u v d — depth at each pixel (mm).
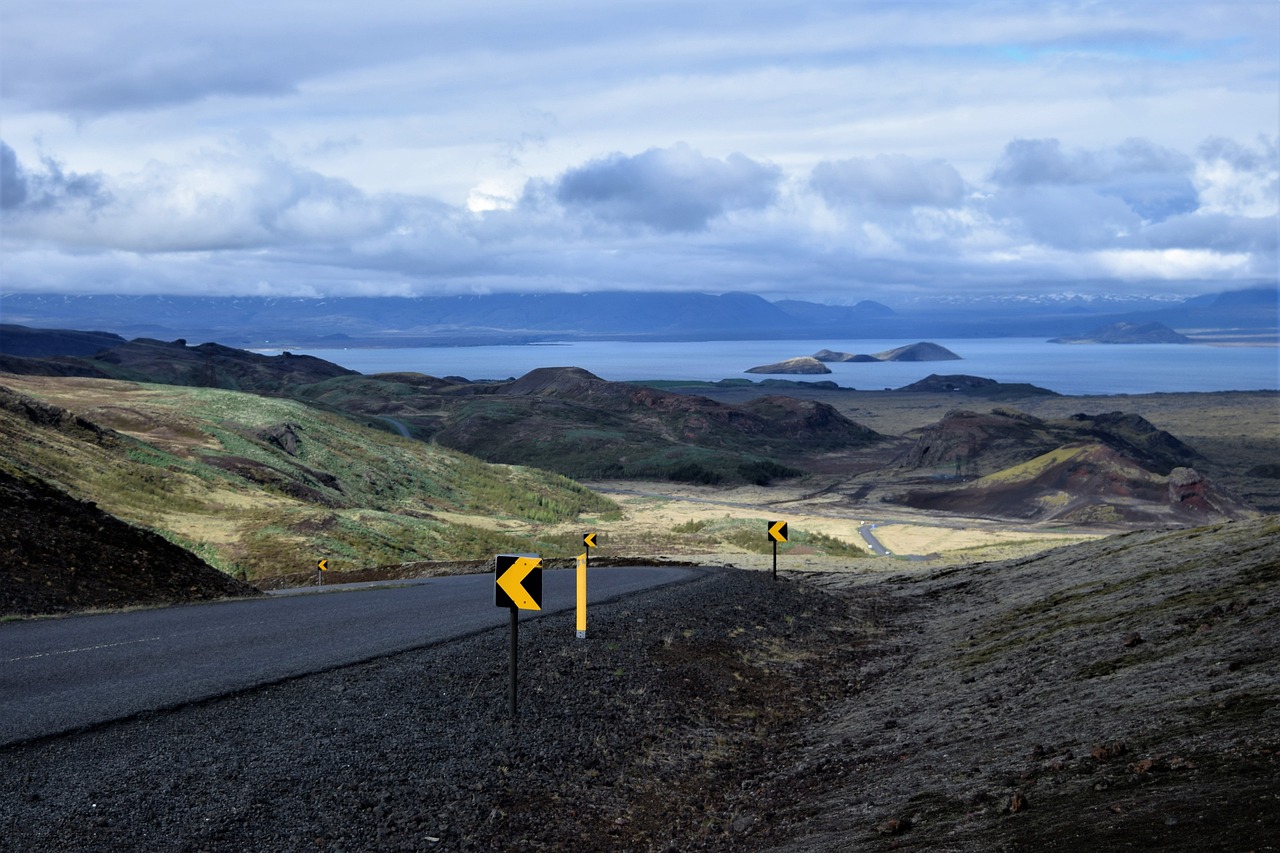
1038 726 10422
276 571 40812
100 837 7359
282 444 79188
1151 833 6000
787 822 9359
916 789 9234
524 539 65938
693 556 53219
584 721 12016
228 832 7699
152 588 22859
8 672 12734
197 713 10883
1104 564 24719
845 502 144000
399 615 19734
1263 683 9125
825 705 15328
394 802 8750
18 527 22047
